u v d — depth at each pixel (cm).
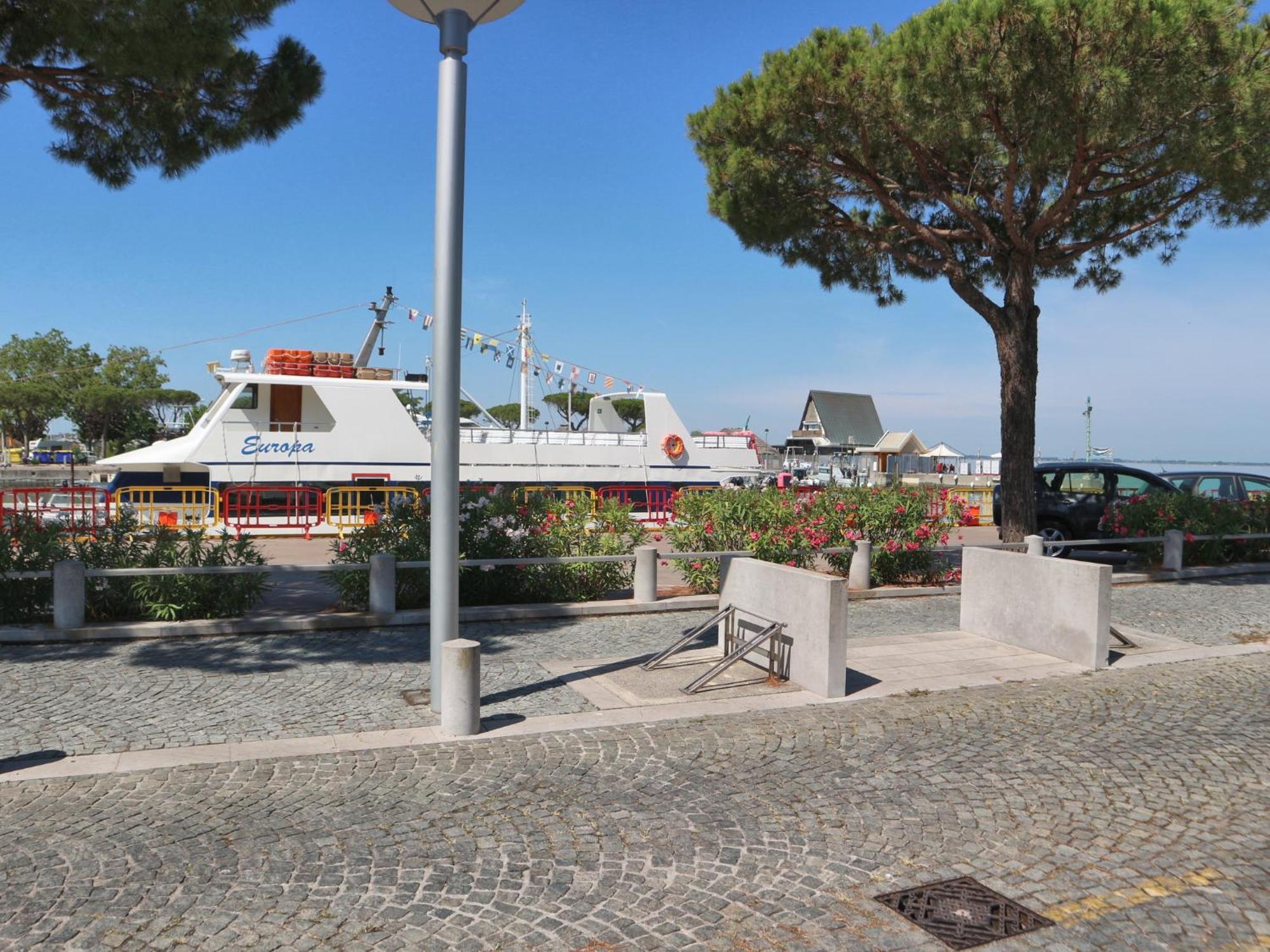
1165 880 401
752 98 1276
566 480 2292
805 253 1602
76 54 959
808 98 1219
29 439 5303
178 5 845
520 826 454
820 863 415
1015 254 1379
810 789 508
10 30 916
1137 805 486
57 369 4953
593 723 634
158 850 421
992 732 616
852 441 7600
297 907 369
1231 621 1045
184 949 337
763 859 419
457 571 655
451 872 402
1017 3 1025
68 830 444
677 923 361
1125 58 1020
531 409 2734
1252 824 462
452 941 345
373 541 1028
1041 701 697
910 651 870
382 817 463
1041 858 423
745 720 643
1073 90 1047
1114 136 1099
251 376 1942
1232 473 1764
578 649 870
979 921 365
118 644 851
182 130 1068
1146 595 1230
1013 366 1404
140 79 988
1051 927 361
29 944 338
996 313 1403
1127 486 1619
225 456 1931
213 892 381
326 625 920
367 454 2023
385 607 945
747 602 812
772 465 4566
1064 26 1024
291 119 1092
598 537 1120
